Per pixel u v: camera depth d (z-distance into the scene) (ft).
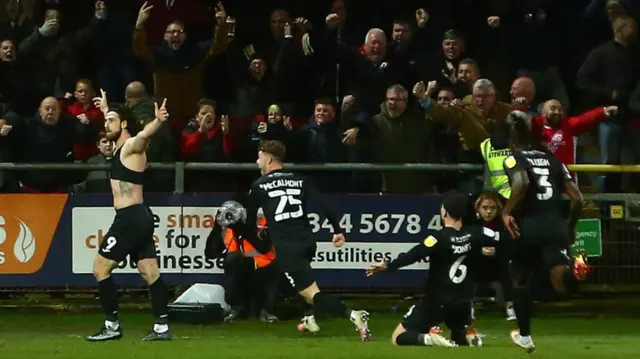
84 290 137.90
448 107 130.62
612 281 135.74
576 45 168.55
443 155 139.03
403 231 131.75
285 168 129.90
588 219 132.87
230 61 152.97
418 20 154.61
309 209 120.16
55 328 121.29
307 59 150.20
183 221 130.52
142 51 146.20
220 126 138.00
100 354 97.60
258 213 126.00
